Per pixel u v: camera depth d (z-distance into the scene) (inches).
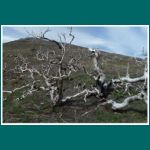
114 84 1011.9
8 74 1375.5
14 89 1093.1
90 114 917.2
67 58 1228.5
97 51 993.5
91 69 1418.6
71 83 1208.8
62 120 871.1
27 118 882.1
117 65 1616.6
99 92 986.1
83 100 1022.4
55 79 957.2
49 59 1043.9
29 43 2094.0
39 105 986.7
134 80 966.4
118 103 924.6
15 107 965.8
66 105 978.1
